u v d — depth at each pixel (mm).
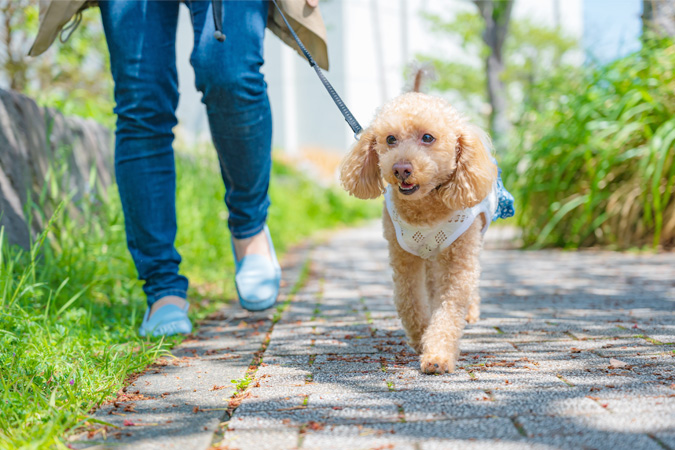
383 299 3830
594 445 1419
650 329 2662
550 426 1551
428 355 2141
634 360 2176
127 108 2795
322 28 2938
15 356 2062
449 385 1967
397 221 2373
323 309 3516
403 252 2463
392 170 2238
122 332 2773
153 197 2893
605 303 3387
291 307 3611
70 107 4973
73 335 2545
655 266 4781
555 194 6293
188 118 9008
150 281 2963
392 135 2359
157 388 2053
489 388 1912
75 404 1798
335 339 2717
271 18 3012
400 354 2430
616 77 5988
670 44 5727
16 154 3371
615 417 1589
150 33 2771
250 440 1549
